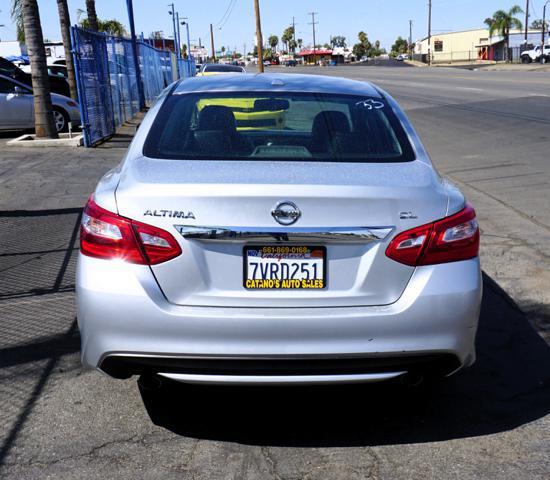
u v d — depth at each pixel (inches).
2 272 221.8
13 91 614.2
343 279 112.9
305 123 140.3
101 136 577.3
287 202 109.7
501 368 154.9
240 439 125.1
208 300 111.7
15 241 259.3
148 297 110.0
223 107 142.5
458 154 485.4
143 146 132.1
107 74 610.9
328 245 112.0
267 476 113.3
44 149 527.8
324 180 114.0
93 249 113.6
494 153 478.3
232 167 120.6
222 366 111.1
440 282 113.7
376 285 113.1
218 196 109.7
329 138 135.5
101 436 125.3
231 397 140.7
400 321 111.8
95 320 112.1
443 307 113.3
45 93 553.9
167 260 110.7
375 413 135.0
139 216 111.3
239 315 109.4
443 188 122.4
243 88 154.3
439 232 114.4
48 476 112.6
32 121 620.1
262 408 136.6
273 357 110.3
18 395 140.7
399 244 112.7
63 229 276.5
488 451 121.2
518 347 165.8
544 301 195.3
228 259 111.7
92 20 904.9
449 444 123.6
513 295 200.2
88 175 407.2
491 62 3683.6
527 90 1006.4
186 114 141.5
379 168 123.7
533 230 271.6
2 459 117.4
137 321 110.3
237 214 110.0
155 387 121.3
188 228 110.1
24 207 317.4
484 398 141.1
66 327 177.2
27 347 164.6
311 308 112.2
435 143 548.4
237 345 110.0
